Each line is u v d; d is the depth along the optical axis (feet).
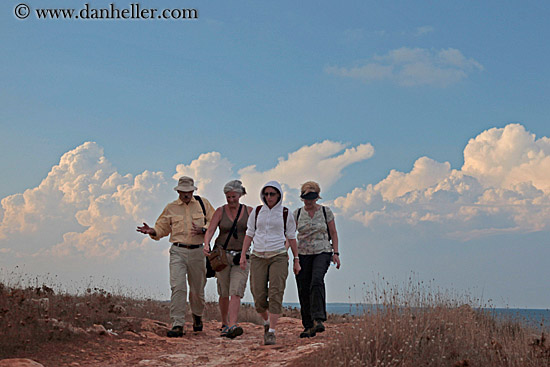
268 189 25.26
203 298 32.07
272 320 25.26
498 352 19.84
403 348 19.84
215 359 23.56
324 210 27.07
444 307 25.13
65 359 22.65
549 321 23.72
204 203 31.73
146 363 22.30
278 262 25.14
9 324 25.00
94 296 39.11
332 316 38.63
